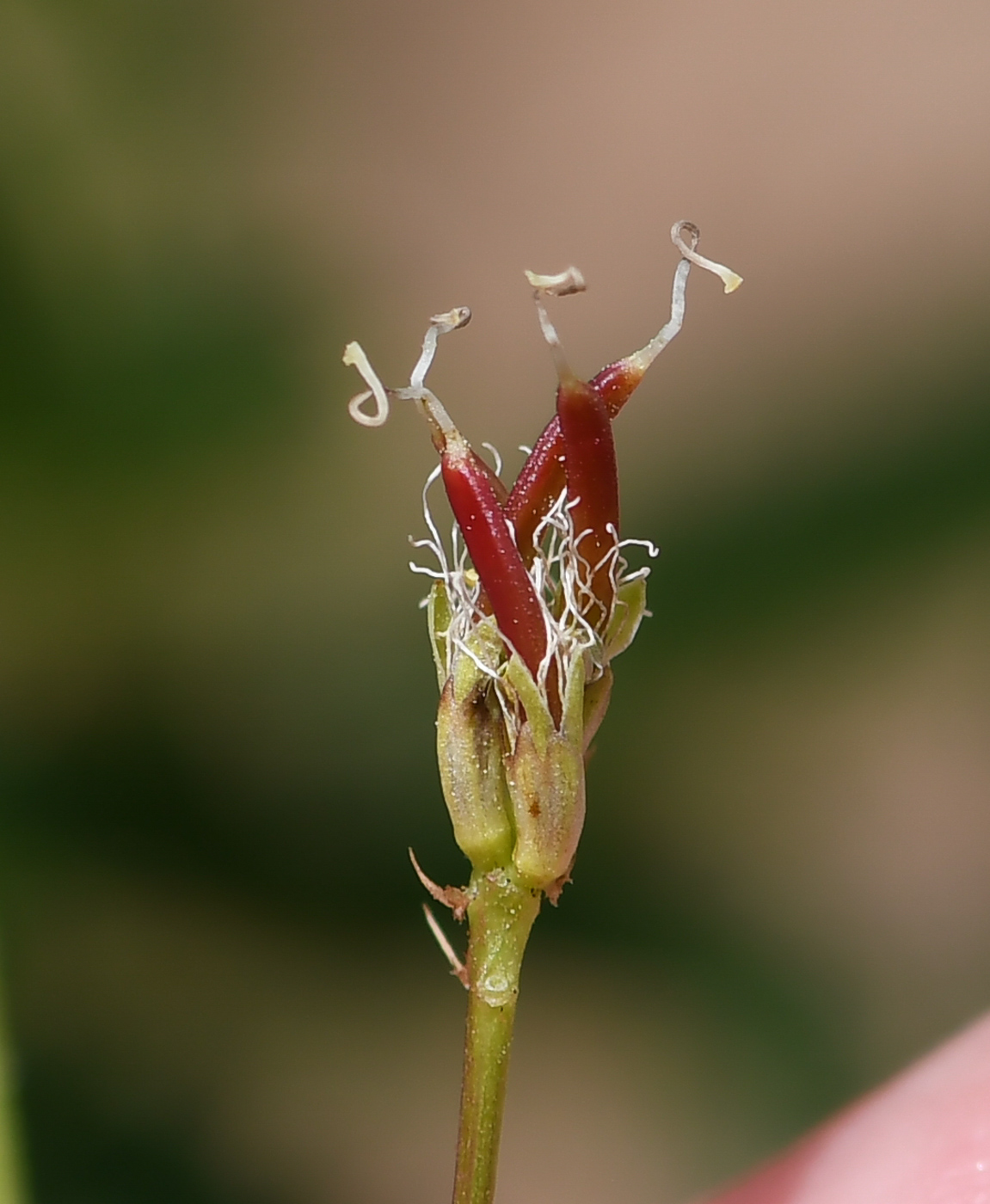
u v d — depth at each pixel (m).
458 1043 0.16
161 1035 0.15
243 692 0.15
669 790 0.15
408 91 0.17
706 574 0.15
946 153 0.17
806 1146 0.10
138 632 0.15
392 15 0.17
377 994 0.15
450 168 0.17
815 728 0.15
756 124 0.18
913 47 0.17
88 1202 0.14
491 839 0.10
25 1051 0.14
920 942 0.15
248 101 0.16
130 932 0.15
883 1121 0.10
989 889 0.15
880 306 0.16
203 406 0.15
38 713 0.15
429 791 0.15
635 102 0.17
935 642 0.15
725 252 0.17
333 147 0.17
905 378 0.15
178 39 0.16
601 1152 0.15
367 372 0.10
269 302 0.16
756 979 0.15
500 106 0.18
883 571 0.14
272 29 0.16
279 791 0.15
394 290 0.17
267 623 0.15
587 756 0.10
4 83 0.15
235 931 0.15
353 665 0.15
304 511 0.15
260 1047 0.15
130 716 0.15
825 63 0.17
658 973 0.15
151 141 0.16
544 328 0.10
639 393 0.15
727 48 0.18
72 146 0.15
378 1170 0.15
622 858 0.15
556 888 0.10
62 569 0.14
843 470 0.14
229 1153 0.15
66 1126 0.14
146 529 0.15
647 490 0.15
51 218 0.15
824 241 0.17
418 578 0.15
